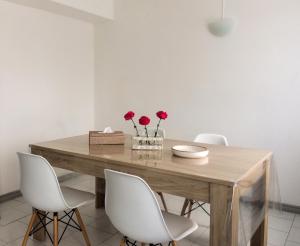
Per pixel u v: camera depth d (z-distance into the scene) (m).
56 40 3.88
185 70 3.71
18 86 3.45
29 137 3.62
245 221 1.73
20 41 3.44
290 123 3.09
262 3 3.13
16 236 2.54
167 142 2.63
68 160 2.19
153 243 1.64
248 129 3.35
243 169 1.74
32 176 1.98
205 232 2.64
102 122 4.54
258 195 2.00
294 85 3.04
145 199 1.51
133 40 4.10
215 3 3.41
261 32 3.16
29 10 3.52
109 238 2.53
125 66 4.21
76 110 4.27
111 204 1.68
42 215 2.41
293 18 2.98
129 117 2.28
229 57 3.38
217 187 1.56
